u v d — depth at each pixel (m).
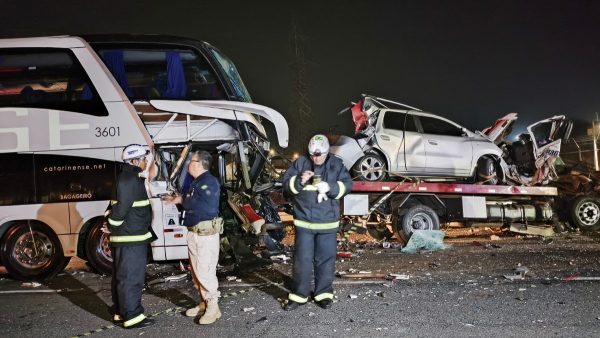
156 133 8.27
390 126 11.41
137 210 5.21
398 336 4.76
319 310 5.72
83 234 8.60
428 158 11.41
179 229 8.06
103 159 8.19
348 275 7.37
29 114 8.28
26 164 8.24
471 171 11.88
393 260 8.85
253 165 9.17
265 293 6.61
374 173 11.12
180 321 5.50
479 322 5.11
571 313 5.34
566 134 13.03
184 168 8.29
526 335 4.69
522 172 12.77
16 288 7.78
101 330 5.28
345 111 11.78
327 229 5.73
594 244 10.80
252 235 8.44
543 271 7.58
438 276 7.32
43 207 8.17
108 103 8.28
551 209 12.40
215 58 8.63
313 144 5.66
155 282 7.55
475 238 12.45
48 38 8.39
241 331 5.06
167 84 8.44
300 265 5.73
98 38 8.46
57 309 6.28
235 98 8.58
